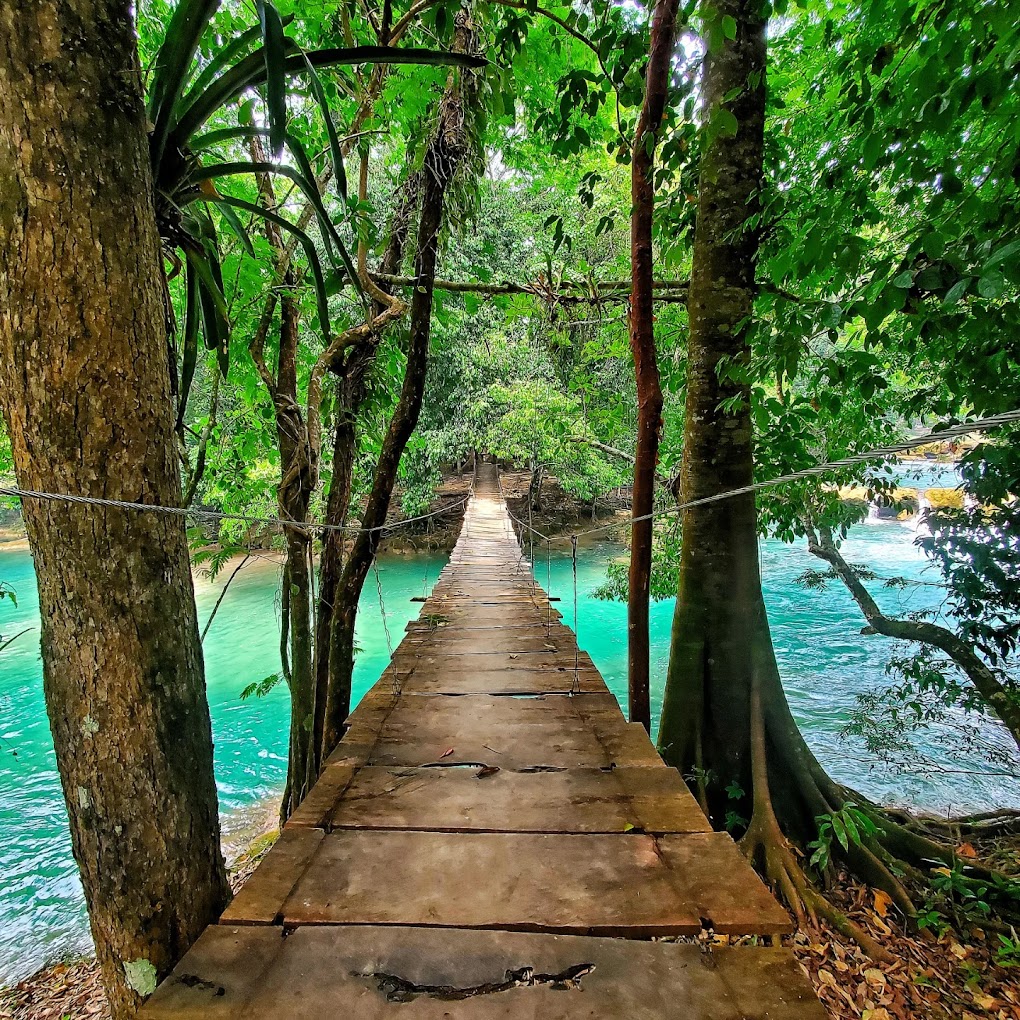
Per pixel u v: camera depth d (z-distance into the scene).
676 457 5.11
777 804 3.02
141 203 1.02
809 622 8.17
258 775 5.61
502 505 12.58
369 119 3.17
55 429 0.97
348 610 2.84
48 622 1.03
